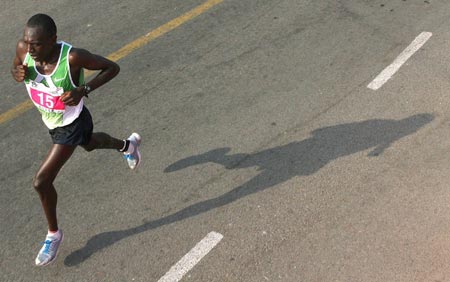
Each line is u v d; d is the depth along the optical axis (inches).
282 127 246.4
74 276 192.2
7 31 310.8
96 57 175.9
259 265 192.7
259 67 280.1
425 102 255.4
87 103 262.2
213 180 224.2
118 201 217.5
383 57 282.7
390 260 192.2
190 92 267.0
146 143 241.3
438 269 188.9
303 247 197.6
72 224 209.2
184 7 325.1
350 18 311.4
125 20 316.2
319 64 280.2
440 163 226.2
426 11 315.0
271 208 212.1
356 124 246.1
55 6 329.7
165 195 219.1
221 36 301.7
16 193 222.2
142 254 198.2
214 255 196.7
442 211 207.6
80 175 228.2
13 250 200.8
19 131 250.5
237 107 257.6
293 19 312.2
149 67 282.7
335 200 213.6
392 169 224.7
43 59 168.7
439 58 280.2
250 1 327.9
